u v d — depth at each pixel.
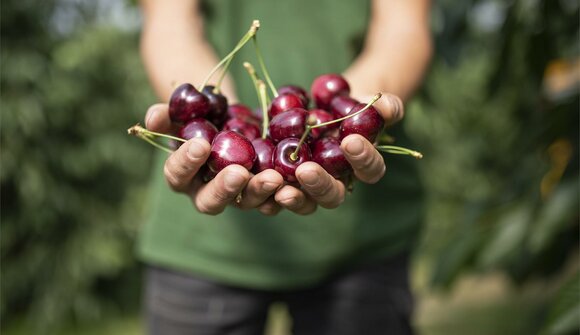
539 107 1.09
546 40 1.06
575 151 0.93
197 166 0.48
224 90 0.67
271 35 0.77
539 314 1.07
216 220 0.74
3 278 2.58
